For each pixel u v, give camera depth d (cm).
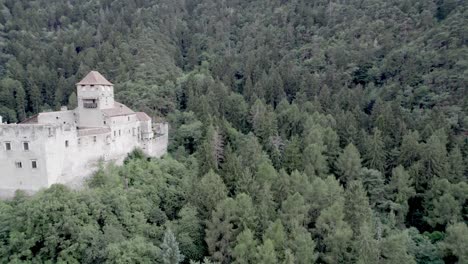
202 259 6288
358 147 9750
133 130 8819
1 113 11875
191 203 6925
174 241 5656
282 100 12188
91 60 14262
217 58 16425
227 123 10338
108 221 6056
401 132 9981
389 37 14575
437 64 12225
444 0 14588
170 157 9219
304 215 6569
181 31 18100
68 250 5453
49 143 6475
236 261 5669
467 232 6562
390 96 12219
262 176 7538
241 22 19788
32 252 5588
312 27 17538
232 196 7431
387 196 8262
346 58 14725
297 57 16038
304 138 9638
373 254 5759
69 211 5694
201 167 8125
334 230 6200
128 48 14575
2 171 6519
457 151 8612
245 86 13375
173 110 11750
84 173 7388
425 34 13700
